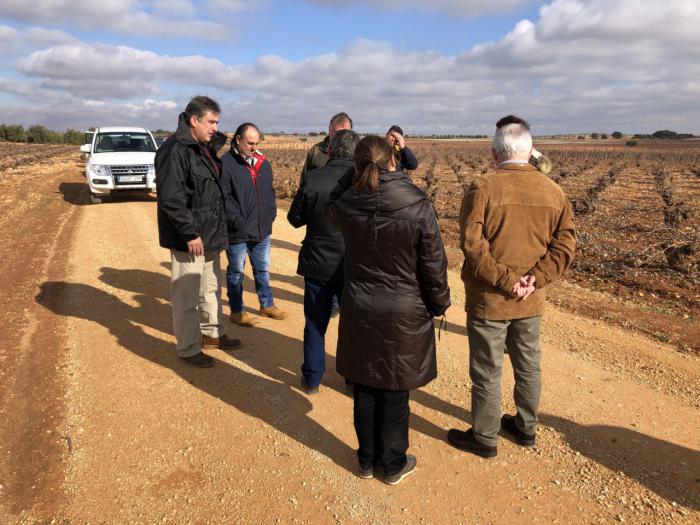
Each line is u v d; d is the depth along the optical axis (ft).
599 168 117.29
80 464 9.39
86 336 15.11
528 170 8.93
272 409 11.44
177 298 12.94
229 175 14.61
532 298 9.09
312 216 11.00
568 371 13.34
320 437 10.43
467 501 8.57
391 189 7.74
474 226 8.79
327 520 8.10
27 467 9.30
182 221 11.93
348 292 8.54
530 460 9.70
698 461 9.55
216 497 8.59
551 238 8.98
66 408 11.22
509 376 13.00
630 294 20.65
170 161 11.74
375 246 7.99
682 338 15.62
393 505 8.47
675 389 12.35
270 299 17.08
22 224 33.94
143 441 10.12
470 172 99.09
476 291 9.21
